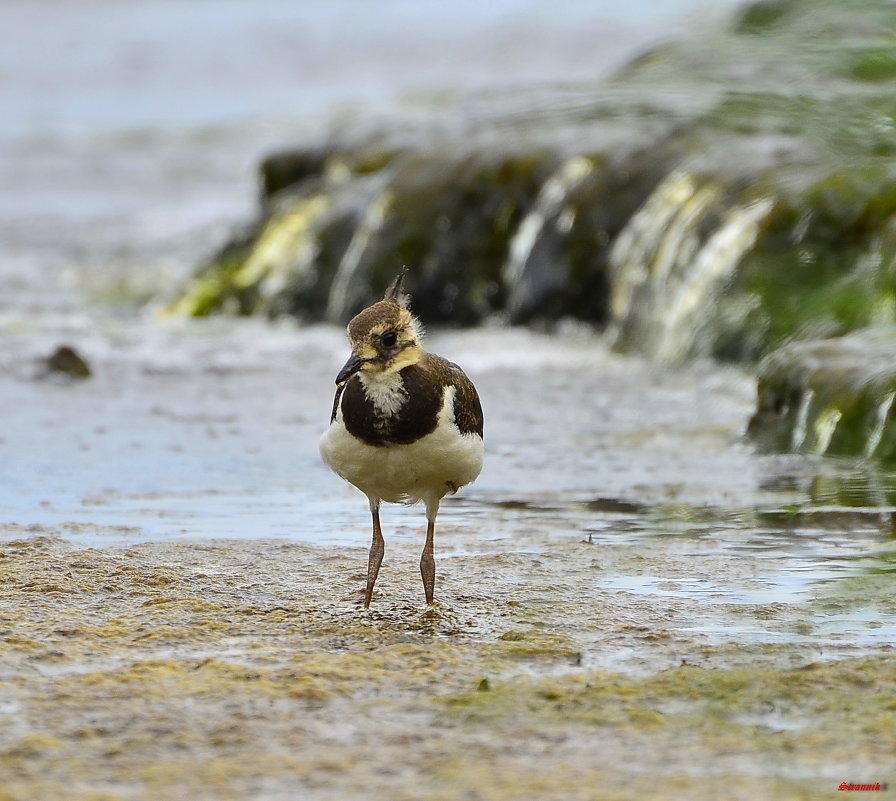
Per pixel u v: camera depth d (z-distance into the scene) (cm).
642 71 2416
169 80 5366
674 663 773
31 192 3409
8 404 1605
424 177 2122
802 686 724
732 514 1134
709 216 1834
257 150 3862
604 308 1988
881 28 1659
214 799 598
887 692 715
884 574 945
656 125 2061
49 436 1457
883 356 1359
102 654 788
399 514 1155
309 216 2283
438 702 711
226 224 2984
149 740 661
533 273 2022
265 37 5891
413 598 905
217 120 4341
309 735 668
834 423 1321
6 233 2956
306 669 757
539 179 2058
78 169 3697
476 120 2245
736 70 2184
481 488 1245
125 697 714
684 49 2430
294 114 4322
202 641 814
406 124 2488
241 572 969
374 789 608
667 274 1861
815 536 1058
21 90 5225
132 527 1106
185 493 1229
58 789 607
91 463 1344
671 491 1220
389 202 2119
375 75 5194
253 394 1694
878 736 662
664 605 886
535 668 766
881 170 1703
